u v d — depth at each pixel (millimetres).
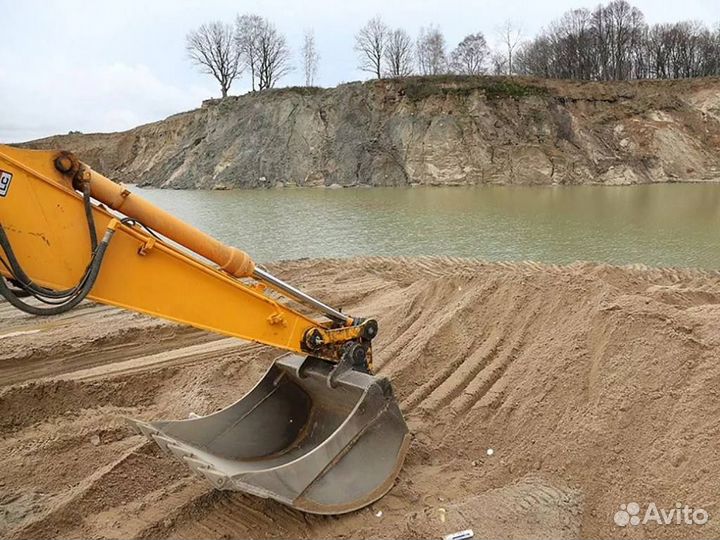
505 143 31812
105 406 6035
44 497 4457
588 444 4461
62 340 7180
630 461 4340
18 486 4602
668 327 4961
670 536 3834
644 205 21391
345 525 4016
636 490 4172
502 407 5035
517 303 6152
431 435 5023
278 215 19766
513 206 21422
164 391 6297
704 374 4562
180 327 7656
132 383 6305
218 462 4195
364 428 4207
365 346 4512
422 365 6086
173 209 21734
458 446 4883
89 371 6469
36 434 5414
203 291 3838
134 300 3639
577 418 4691
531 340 5801
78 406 5977
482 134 31953
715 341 4789
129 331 7414
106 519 4203
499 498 4160
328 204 22844
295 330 4227
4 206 3199
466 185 30250
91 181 3408
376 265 10617
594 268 8000
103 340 7203
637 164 31781
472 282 7023
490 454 4789
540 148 31406
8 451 5074
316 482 3963
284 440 4746
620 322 5121
